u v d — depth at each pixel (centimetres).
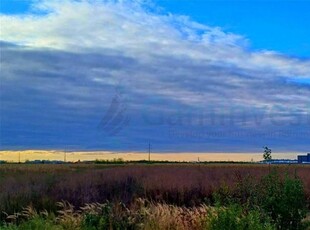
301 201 895
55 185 1788
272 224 877
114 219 1048
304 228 888
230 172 2175
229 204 900
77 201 1535
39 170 2878
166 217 1040
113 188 1717
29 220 1133
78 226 1061
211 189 1842
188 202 1797
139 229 1029
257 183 985
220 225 831
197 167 3231
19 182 1881
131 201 1381
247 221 830
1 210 1400
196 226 1003
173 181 2067
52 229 1033
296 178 916
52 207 1449
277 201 895
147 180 2056
